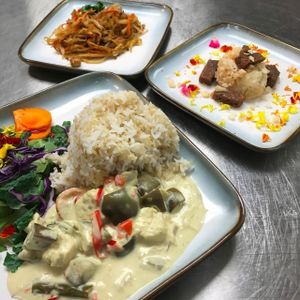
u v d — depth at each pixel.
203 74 0.36
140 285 0.22
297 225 0.26
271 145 0.30
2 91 0.38
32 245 0.23
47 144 0.30
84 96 0.35
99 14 0.42
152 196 0.25
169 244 0.24
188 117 0.34
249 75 0.34
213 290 0.23
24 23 0.46
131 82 0.37
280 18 0.46
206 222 0.25
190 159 0.28
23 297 0.22
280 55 0.39
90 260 0.22
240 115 0.33
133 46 0.40
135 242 0.23
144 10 0.45
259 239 0.25
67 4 0.46
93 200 0.24
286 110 0.33
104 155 0.26
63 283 0.22
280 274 0.24
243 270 0.24
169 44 0.42
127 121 0.28
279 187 0.28
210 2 0.48
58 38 0.40
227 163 0.30
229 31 0.42
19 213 0.26
